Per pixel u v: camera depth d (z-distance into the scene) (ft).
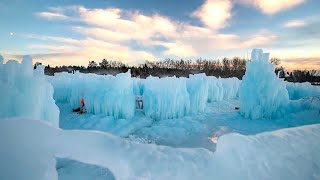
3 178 9.26
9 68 22.52
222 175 10.80
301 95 82.84
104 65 222.07
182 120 51.44
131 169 10.76
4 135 10.00
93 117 48.47
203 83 60.95
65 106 61.72
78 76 80.12
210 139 39.14
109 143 11.74
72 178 18.70
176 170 10.83
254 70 56.03
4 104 20.99
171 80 53.01
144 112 53.72
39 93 23.79
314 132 13.34
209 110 63.87
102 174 19.36
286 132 13.34
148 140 37.99
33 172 9.65
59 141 10.97
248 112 55.11
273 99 54.44
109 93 49.06
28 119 11.09
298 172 10.72
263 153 11.38
